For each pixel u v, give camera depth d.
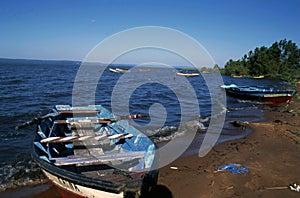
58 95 21.78
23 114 13.87
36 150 5.46
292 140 9.53
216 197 5.55
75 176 4.27
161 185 6.11
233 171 6.76
